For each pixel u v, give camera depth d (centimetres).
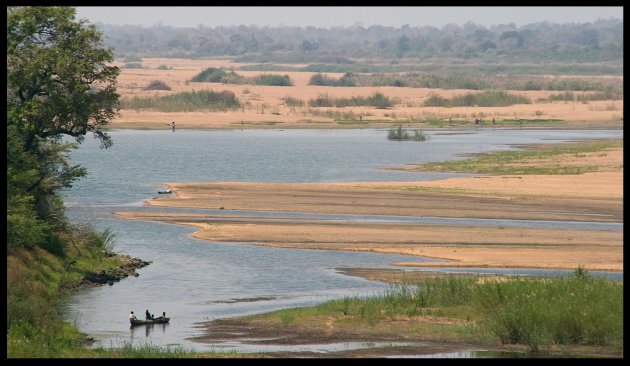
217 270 15975
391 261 16625
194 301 13912
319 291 14462
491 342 11412
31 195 15488
